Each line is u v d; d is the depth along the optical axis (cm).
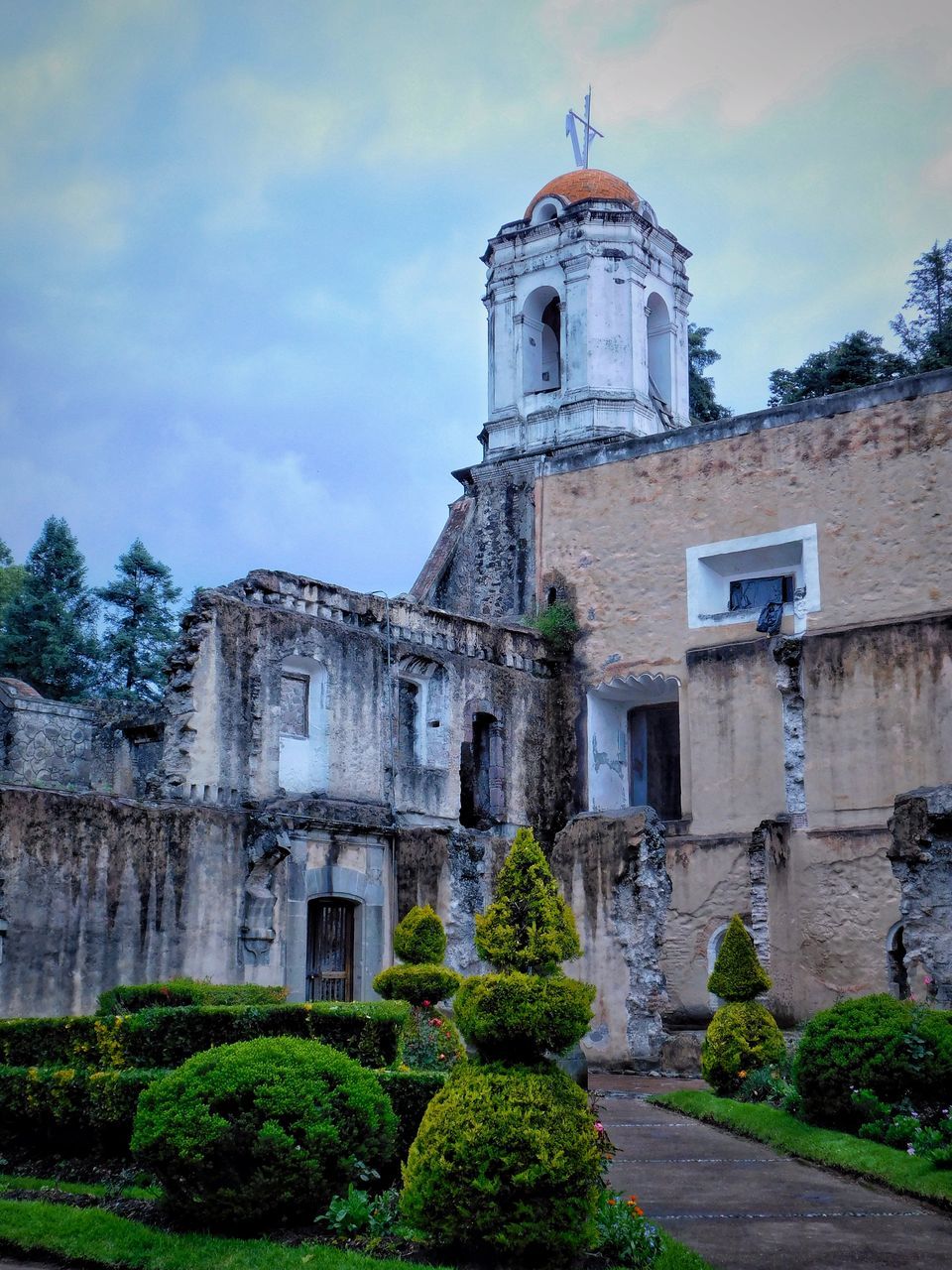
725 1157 1373
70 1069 1254
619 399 3628
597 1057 2164
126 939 2014
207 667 2380
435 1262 927
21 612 4425
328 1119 1020
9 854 1859
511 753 3067
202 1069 1027
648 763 3269
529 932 998
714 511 3077
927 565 2778
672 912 2686
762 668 2855
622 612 3167
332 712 2602
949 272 4534
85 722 3038
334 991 2461
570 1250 925
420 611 2870
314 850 2444
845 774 2553
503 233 3888
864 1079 1409
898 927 2402
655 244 3884
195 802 2219
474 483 3669
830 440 2944
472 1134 938
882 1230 1067
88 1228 983
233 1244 951
